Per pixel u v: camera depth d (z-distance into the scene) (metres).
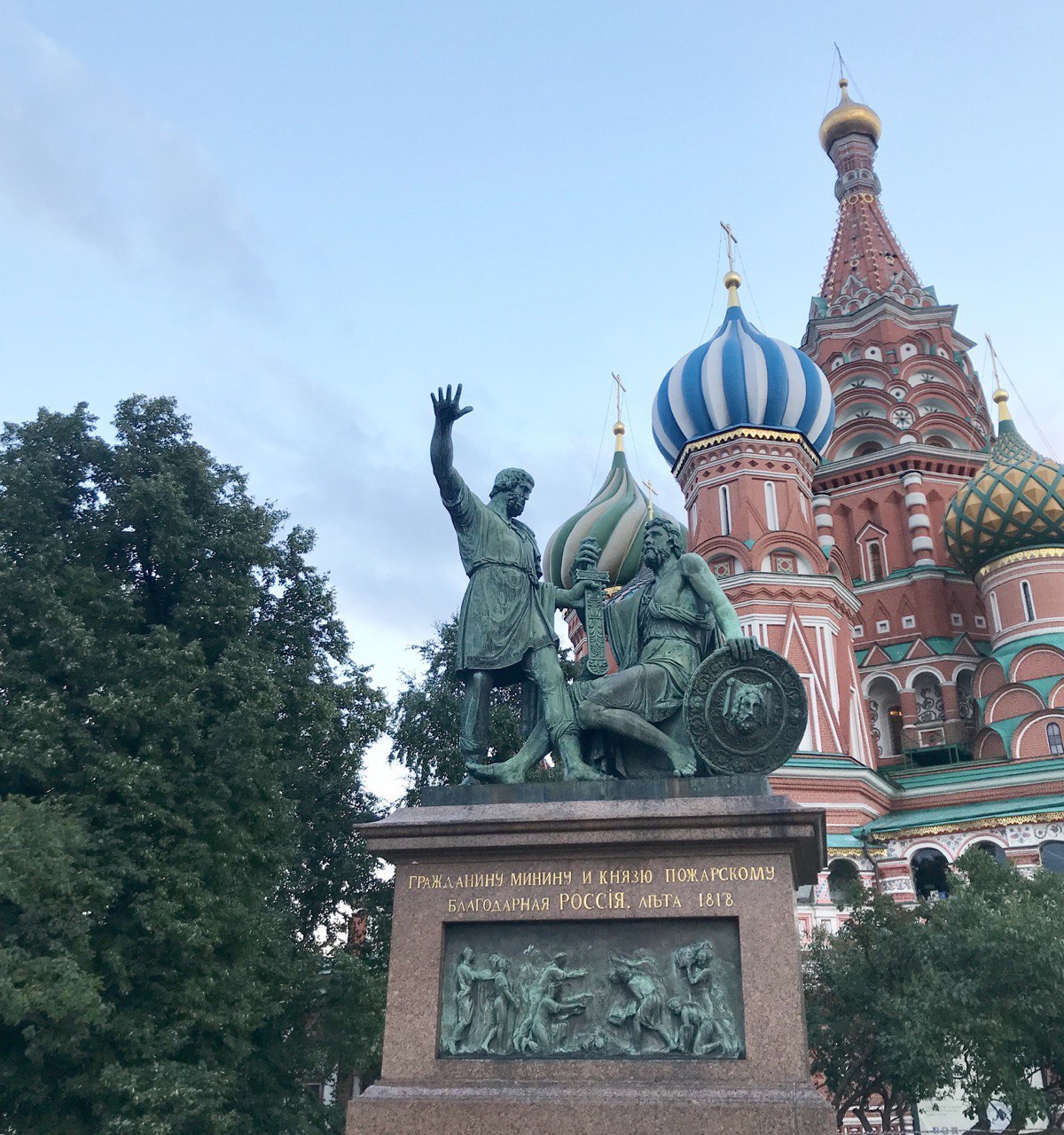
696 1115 8.65
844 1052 23.25
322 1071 21.31
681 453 46.56
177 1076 15.76
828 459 54.56
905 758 46.47
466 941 9.95
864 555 52.19
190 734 18.50
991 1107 26.56
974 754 42.12
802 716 10.32
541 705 11.78
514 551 12.05
